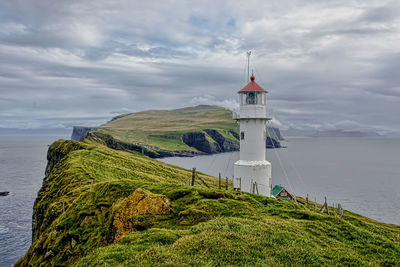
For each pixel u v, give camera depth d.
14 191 108.44
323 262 13.27
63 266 20.47
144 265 12.09
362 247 16.23
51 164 87.69
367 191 113.75
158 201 19.50
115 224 18.72
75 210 24.78
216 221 16.80
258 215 19.41
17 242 61.28
